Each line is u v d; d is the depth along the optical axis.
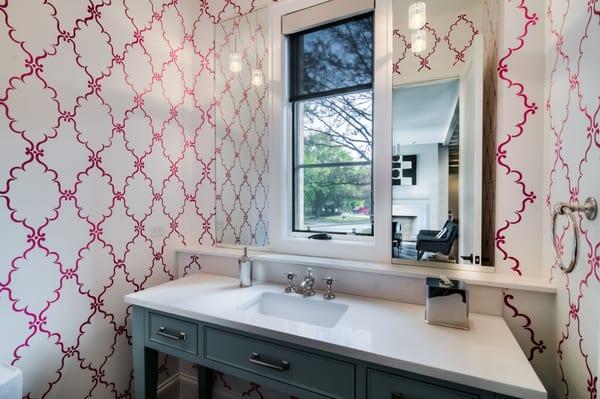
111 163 1.25
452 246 1.11
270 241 1.48
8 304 0.95
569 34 0.76
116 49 1.26
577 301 0.73
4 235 0.94
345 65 1.35
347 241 1.34
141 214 1.38
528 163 0.96
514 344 0.79
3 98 0.93
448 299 0.90
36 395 1.02
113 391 1.27
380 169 1.23
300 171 1.47
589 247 0.66
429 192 1.14
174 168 1.55
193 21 1.64
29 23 0.99
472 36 1.08
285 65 1.45
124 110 1.30
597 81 0.62
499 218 1.01
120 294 1.29
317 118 1.42
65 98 1.09
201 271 1.55
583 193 0.68
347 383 0.80
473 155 1.07
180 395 1.58
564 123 0.79
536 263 0.97
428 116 1.14
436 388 0.71
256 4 1.49
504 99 0.99
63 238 1.09
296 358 0.87
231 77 1.57
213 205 1.62
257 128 1.51
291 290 1.24
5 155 0.94
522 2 0.95
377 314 1.00
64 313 1.09
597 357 0.62
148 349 1.16
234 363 0.96
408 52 1.17
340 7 1.32
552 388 0.90
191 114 1.64
